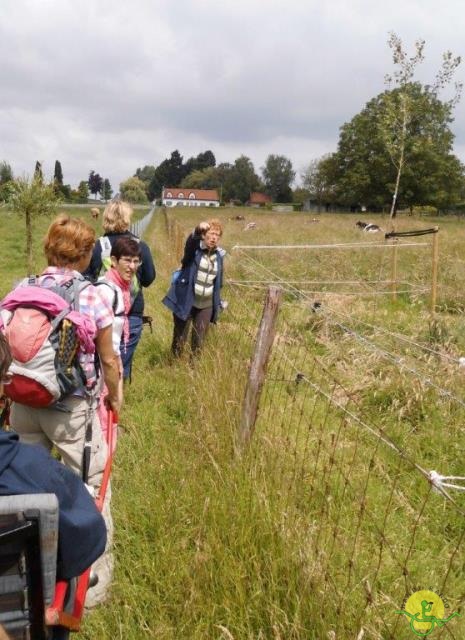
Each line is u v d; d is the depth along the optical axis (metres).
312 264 14.22
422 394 5.76
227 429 4.54
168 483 4.13
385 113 15.03
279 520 3.44
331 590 2.99
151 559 3.54
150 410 5.79
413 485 4.49
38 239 25.27
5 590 1.85
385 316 9.55
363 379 6.15
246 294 10.05
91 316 3.19
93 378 3.25
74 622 2.11
